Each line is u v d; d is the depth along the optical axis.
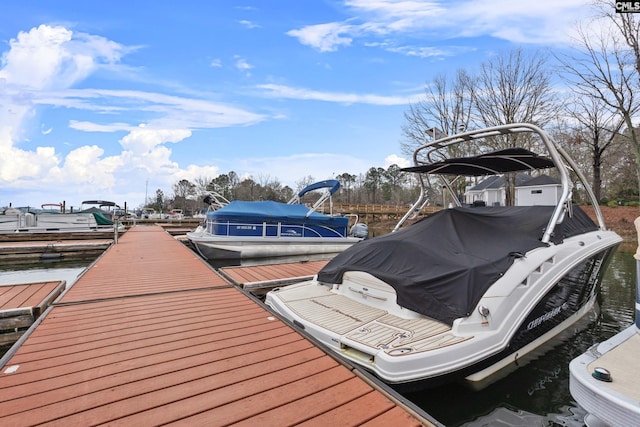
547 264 3.58
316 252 11.94
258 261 11.08
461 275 3.16
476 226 4.14
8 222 16.94
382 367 2.52
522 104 17.73
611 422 1.72
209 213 11.91
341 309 3.68
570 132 19.91
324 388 2.19
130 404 1.98
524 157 4.17
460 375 2.76
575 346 3.90
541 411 2.81
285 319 3.53
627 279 7.39
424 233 4.17
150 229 18.89
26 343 2.87
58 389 2.14
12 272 9.84
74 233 14.90
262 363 2.54
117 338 3.02
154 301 4.30
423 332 2.96
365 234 14.61
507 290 3.13
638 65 14.20
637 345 2.29
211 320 3.55
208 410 1.93
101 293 4.70
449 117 20.69
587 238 4.41
